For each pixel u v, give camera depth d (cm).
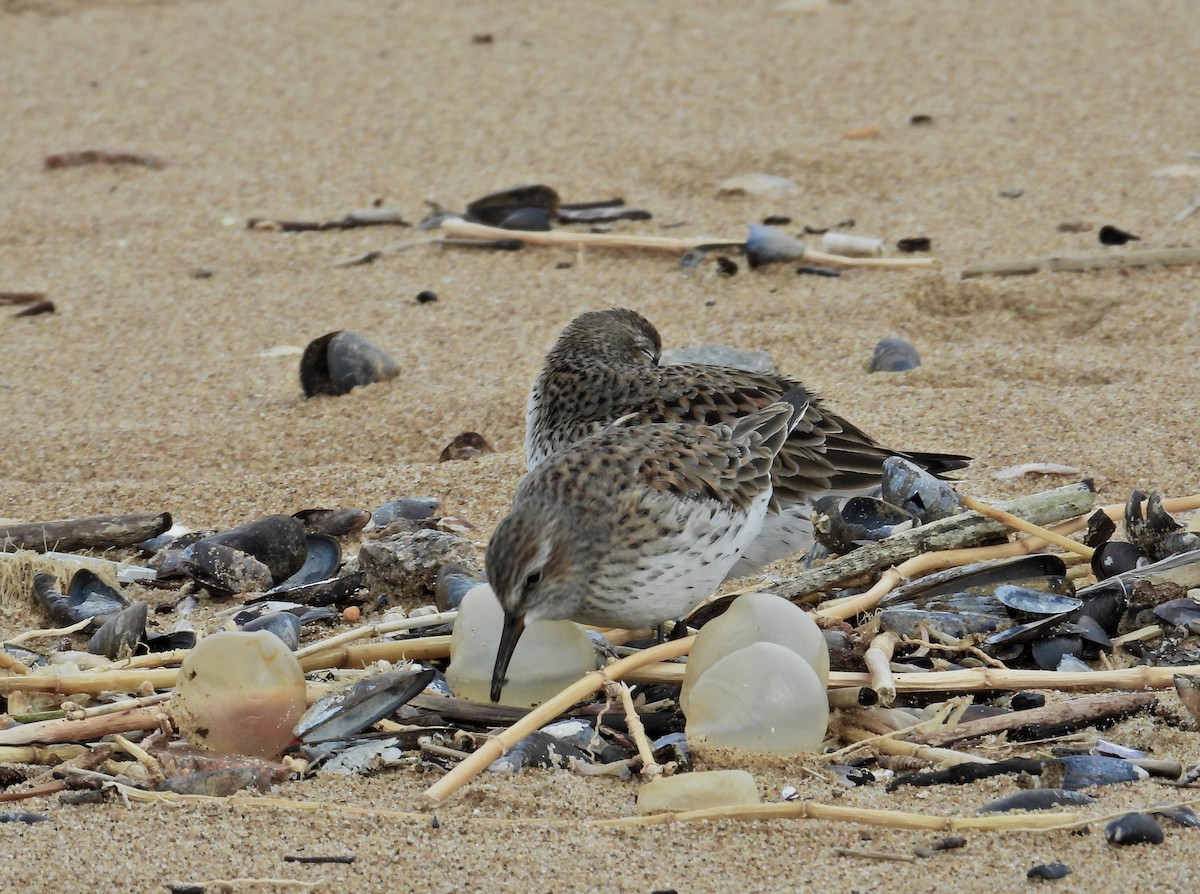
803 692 726
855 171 1939
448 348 1464
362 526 1085
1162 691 778
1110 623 857
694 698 736
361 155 2086
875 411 1245
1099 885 611
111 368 1455
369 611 960
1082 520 938
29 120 2262
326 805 688
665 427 834
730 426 845
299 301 1617
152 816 681
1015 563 893
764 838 656
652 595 784
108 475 1227
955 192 1858
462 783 699
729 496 799
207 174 2038
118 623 874
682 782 683
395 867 636
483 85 2352
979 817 658
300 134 2177
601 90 2306
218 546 991
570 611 784
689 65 2408
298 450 1259
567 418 948
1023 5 2639
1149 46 2397
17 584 973
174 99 2342
